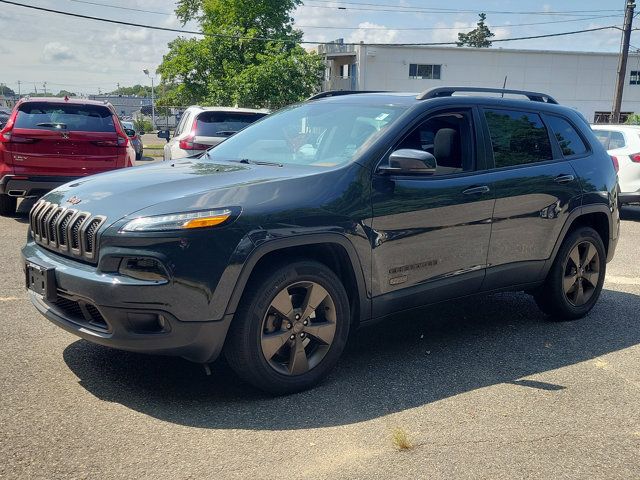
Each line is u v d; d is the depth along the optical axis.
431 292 4.63
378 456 3.34
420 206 4.44
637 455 3.44
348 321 4.21
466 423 3.74
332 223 4.02
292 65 34.66
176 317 3.60
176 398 3.93
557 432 3.67
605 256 5.96
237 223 3.70
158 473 3.11
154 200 3.80
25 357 4.48
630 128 12.48
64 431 3.48
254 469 3.17
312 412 3.81
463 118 4.92
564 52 45.62
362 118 4.73
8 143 9.44
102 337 3.70
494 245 4.96
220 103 36.53
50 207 4.19
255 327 3.80
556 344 5.17
